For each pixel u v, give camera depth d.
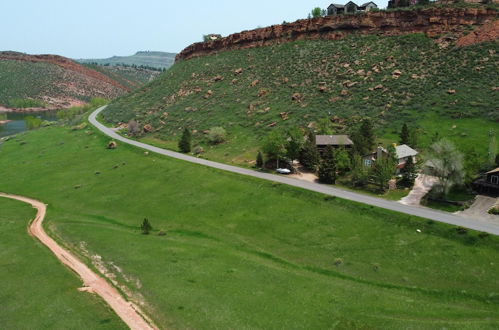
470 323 31.11
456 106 82.69
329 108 96.38
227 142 94.12
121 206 65.00
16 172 90.75
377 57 110.62
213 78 142.62
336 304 34.28
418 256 41.84
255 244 48.69
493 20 102.25
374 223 49.09
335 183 64.44
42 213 64.00
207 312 32.81
